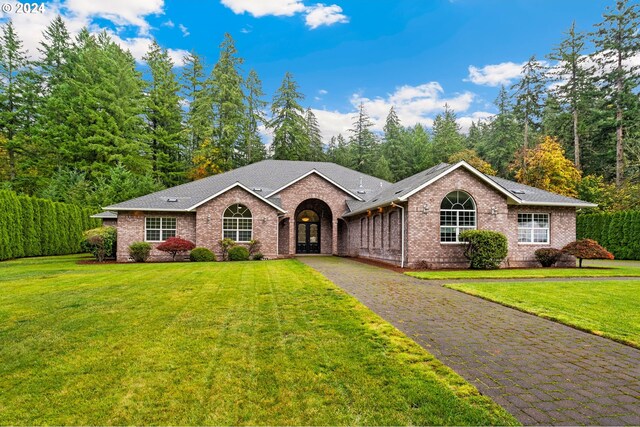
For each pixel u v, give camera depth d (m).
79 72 36.00
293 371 4.39
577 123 38.75
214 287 10.33
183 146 43.47
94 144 33.88
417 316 7.23
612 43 35.03
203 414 3.44
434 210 16.97
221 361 4.70
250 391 3.89
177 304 8.04
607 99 36.28
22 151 35.31
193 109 44.09
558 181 33.53
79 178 31.20
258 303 8.16
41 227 23.56
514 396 3.85
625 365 4.73
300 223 28.22
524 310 7.63
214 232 21.19
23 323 6.46
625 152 33.91
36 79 36.91
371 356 4.89
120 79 36.75
